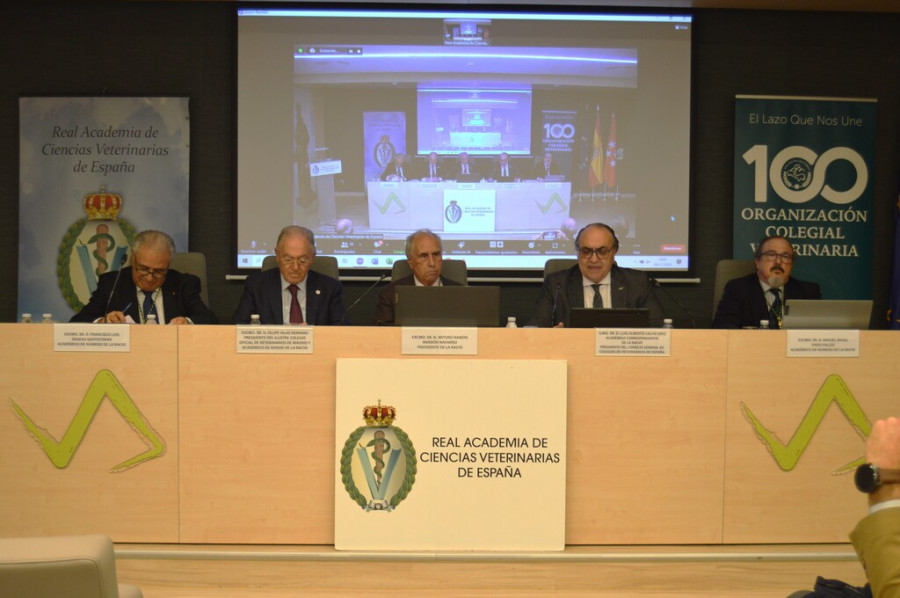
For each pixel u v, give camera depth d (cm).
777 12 534
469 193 530
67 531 259
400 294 280
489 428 257
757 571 258
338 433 256
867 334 265
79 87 526
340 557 255
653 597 255
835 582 152
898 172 541
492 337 259
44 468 259
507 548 257
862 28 537
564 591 255
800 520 264
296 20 524
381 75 528
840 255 537
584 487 262
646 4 523
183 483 260
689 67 529
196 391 259
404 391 257
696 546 262
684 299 536
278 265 421
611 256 386
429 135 529
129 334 259
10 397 258
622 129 531
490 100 529
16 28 524
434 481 257
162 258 379
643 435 262
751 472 263
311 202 527
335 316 397
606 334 261
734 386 263
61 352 259
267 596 254
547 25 528
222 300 532
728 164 538
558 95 530
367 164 528
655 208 532
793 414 263
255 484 260
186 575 255
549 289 394
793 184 534
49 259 524
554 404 258
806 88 537
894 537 122
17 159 527
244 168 525
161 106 524
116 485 259
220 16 528
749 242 534
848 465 265
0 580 124
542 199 531
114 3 525
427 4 524
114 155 524
